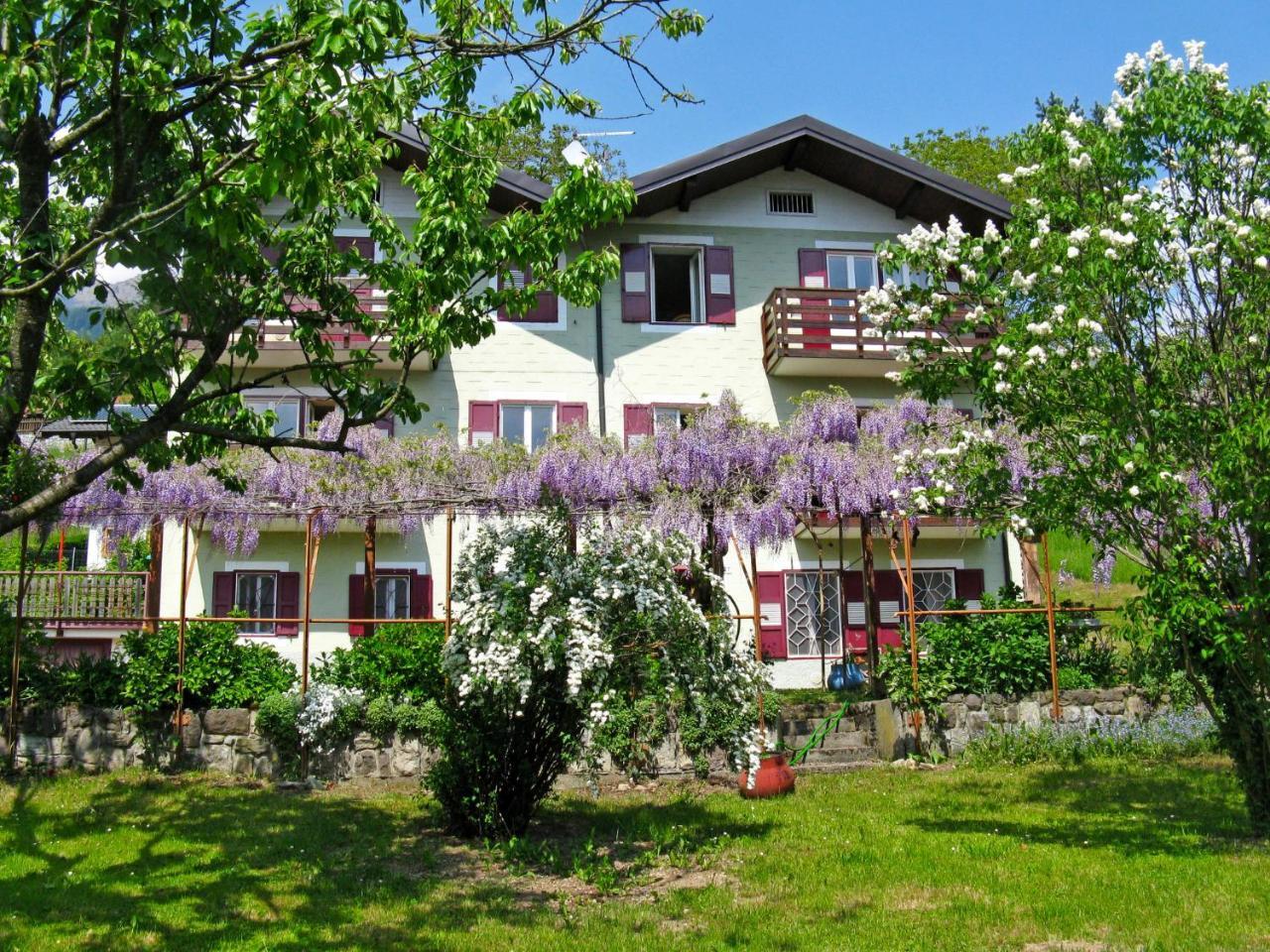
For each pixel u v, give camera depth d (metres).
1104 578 11.84
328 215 8.66
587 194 8.55
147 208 7.49
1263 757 8.16
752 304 19.88
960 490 8.91
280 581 18.16
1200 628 7.76
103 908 6.91
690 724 11.20
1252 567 7.61
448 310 8.42
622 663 8.38
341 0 6.35
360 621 12.07
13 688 11.45
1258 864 7.30
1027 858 7.73
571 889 7.40
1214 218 7.81
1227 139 8.02
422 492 14.02
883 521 14.09
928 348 8.78
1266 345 7.62
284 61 6.64
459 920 6.63
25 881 7.62
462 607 8.57
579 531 10.34
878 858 7.88
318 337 8.54
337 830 9.12
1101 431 7.57
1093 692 12.73
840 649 19.19
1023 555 18.41
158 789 10.64
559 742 8.83
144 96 6.94
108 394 7.38
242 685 11.77
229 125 7.80
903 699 12.48
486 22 7.57
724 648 8.70
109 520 14.20
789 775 10.63
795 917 6.52
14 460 10.58
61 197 7.93
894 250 8.89
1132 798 9.89
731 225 20.12
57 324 7.53
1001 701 12.62
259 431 8.73
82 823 9.30
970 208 19.98
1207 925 6.04
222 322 7.92
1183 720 12.38
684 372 19.44
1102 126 8.45
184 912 6.83
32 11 6.53
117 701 11.73
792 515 13.24
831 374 19.70
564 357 19.17
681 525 12.88
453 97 7.86
